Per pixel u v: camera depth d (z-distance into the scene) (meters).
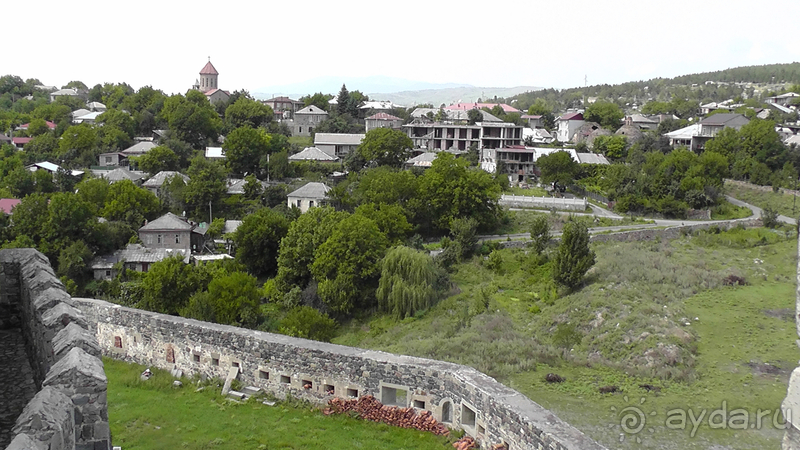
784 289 43.72
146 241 70.81
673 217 76.12
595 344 35.62
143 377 22.12
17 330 18.31
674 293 43.03
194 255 69.69
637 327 36.16
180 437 17.95
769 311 39.00
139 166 101.06
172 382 21.78
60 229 63.06
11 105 167.88
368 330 48.25
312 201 79.94
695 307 40.00
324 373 19.80
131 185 78.94
